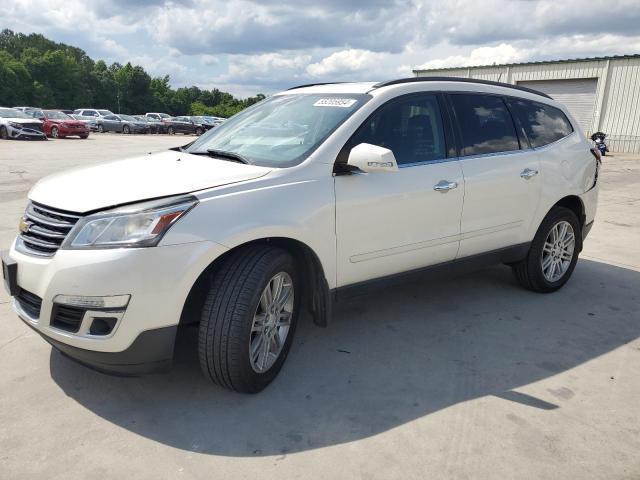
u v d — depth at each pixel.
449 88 4.05
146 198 2.69
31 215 2.93
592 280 5.30
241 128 3.90
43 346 3.55
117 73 104.88
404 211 3.57
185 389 3.08
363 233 3.40
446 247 3.92
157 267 2.59
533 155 4.45
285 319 3.23
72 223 2.71
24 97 86.19
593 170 5.04
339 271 3.35
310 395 3.06
